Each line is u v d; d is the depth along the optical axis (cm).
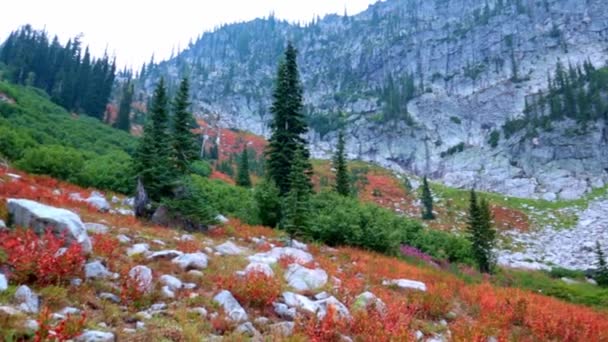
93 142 5400
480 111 13738
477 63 16362
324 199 2597
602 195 8194
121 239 1100
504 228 6228
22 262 673
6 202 988
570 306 1483
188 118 2666
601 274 3750
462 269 2558
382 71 19100
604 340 1039
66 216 890
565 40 15212
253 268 969
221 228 1681
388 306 932
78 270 738
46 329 476
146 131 2512
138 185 1664
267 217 2186
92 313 621
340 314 796
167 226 1565
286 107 3011
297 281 1013
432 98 14862
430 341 820
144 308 688
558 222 6594
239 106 19188
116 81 15625
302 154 2794
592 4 15862
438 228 5975
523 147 10706
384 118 14450
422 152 12838
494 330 940
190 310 695
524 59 15325
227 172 7806
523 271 3912
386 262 1642
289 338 638
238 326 671
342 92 18388
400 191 8212
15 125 3978
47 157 2539
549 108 11712
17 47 11312
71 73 9794
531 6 17200
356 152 13650
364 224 2109
